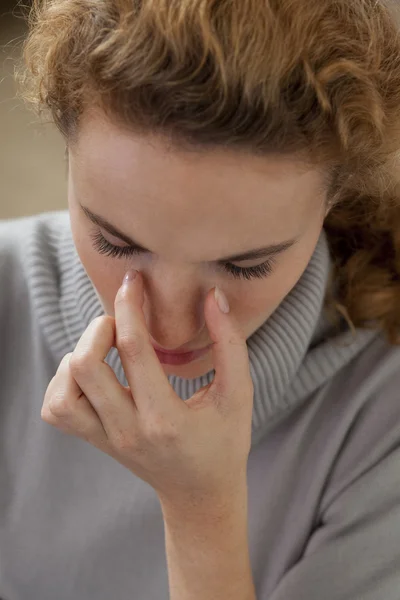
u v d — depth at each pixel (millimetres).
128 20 530
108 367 614
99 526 803
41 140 1508
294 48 524
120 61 522
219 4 519
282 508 754
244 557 684
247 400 635
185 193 538
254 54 515
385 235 729
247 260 575
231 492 661
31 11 625
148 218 550
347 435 745
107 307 647
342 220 723
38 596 853
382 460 724
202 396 632
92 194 560
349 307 733
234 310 609
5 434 823
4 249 812
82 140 553
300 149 540
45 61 588
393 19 591
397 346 740
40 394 809
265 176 537
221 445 637
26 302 808
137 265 593
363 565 709
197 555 675
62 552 821
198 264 576
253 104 518
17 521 827
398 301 729
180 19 515
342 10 546
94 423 633
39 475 813
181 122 521
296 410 751
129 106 523
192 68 517
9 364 818
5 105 1491
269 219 552
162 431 613
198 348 652
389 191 690
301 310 697
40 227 809
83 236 603
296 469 750
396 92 595
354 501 721
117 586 824
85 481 804
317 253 708
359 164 601
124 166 538
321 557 715
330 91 545
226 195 538
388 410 737
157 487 657
